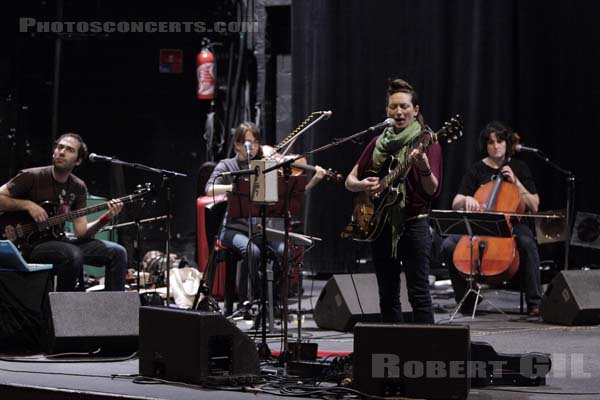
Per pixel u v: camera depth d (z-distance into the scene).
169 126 11.09
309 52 10.53
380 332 4.40
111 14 11.04
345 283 7.09
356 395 4.45
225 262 7.75
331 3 10.38
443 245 8.02
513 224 7.88
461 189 8.09
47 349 5.85
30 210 6.79
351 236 5.27
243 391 4.62
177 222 10.98
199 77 10.83
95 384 4.82
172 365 4.87
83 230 7.00
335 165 10.35
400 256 5.14
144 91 11.09
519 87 9.95
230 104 11.08
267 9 11.04
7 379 4.98
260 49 11.07
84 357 5.75
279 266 7.15
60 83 11.05
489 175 8.06
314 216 10.32
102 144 11.07
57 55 10.84
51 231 6.89
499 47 9.87
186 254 10.95
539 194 9.88
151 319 4.98
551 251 9.53
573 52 9.77
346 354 5.71
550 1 9.83
